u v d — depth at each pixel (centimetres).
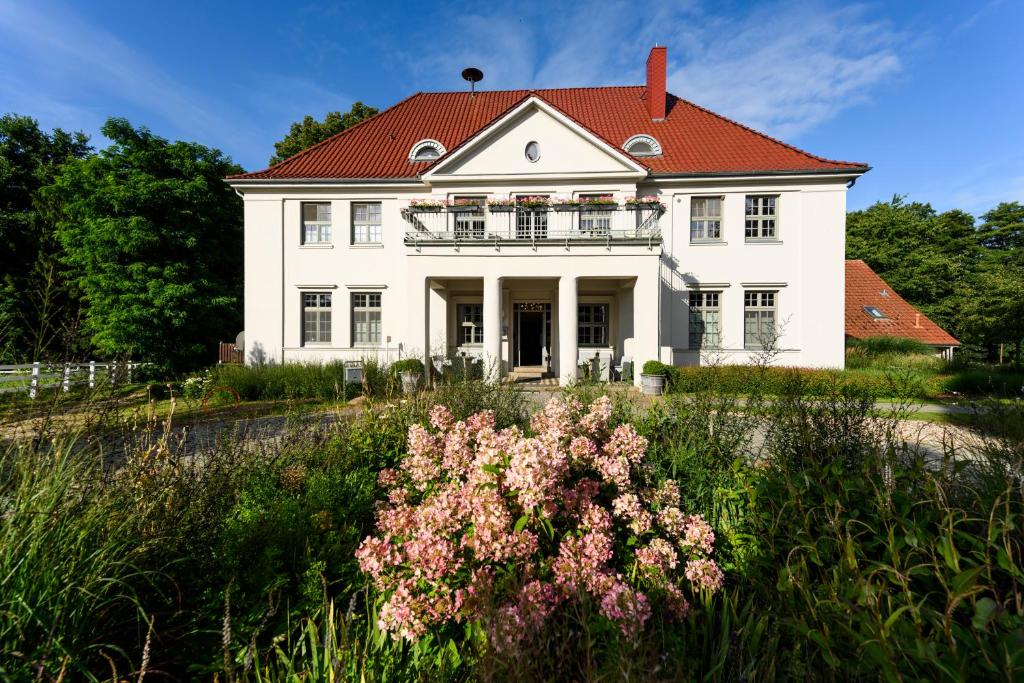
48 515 211
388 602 202
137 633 203
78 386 362
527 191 1435
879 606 166
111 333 1481
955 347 1800
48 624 187
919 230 2988
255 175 1517
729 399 450
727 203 1445
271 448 440
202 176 1734
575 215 1367
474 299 1631
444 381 793
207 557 243
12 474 240
